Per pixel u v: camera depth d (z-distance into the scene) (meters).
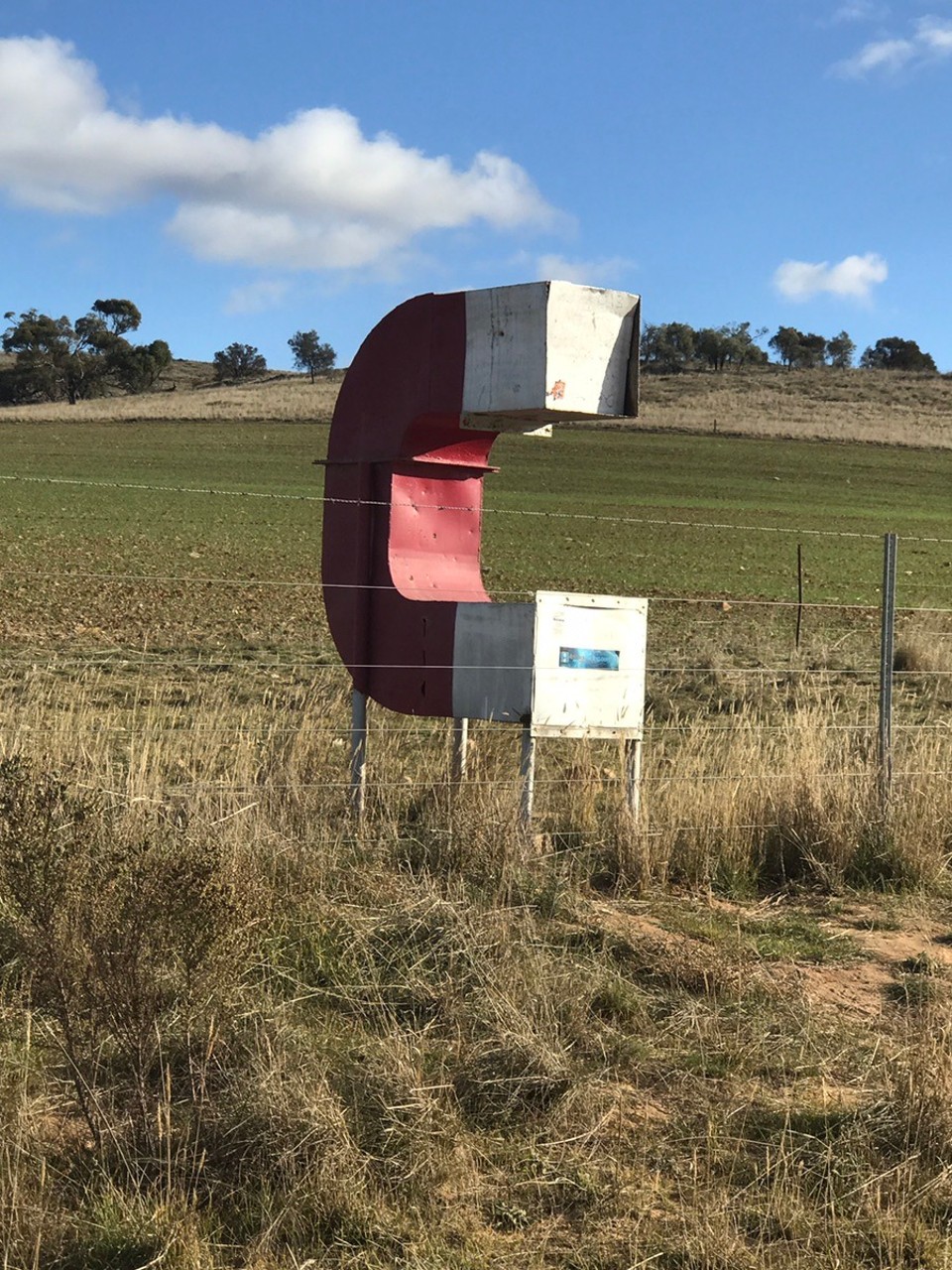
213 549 34.38
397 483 8.70
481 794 8.00
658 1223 3.97
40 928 4.56
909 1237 3.90
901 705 14.84
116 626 20.25
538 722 7.92
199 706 12.54
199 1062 4.65
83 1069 4.60
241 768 8.62
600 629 8.12
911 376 126.06
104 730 9.73
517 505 49.44
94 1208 3.83
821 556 39.41
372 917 6.22
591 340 7.91
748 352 158.88
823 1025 5.61
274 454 64.81
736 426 81.88
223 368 178.38
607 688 8.16
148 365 146.88
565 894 6.92
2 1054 4.77
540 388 7.77
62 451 65.06
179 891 4.68
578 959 6.05
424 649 8.44
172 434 74.00
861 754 9.60
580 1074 4.87
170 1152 4.14
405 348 8.55
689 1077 5.04
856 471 65.81
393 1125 4.36
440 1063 4.86
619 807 8.24
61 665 15.80
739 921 7.15
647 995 5.83
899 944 6.92
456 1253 3.78
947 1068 4.80
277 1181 4.05
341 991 5.54
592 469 62.75
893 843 8.00
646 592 29.69
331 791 8.35
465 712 8.24
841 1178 4.21
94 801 5.48
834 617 25.61
